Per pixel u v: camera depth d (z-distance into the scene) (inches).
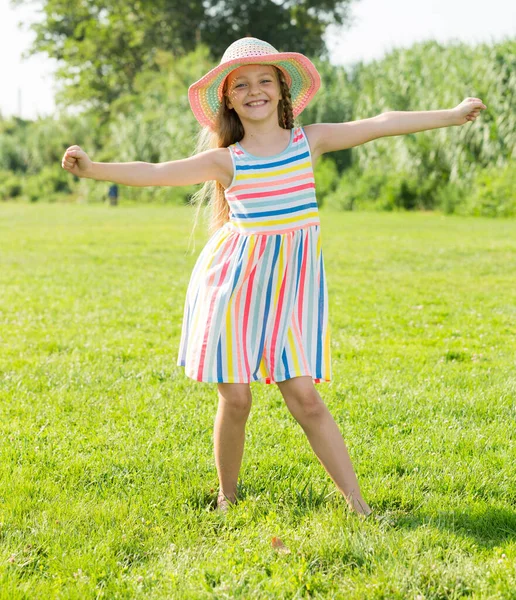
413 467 152.9
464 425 179.6
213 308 129.9
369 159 1156.5
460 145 1016.9
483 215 963.3
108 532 124.0
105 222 912.9
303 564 111.8
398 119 140.4
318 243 134.3
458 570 109.8
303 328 132.1
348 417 184.1
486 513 131.7
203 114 144.0
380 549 116.2
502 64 982.4
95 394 205.0
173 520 130.2
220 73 135.5
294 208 131.1
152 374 227.1
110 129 1664.6
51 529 125.3
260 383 212.7
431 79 1079.6
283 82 141.4
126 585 109.6
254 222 130.1
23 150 1833.2
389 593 105.0
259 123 135.4
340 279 426.6
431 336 283.7
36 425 179.0
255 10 1937.7
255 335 130.8
